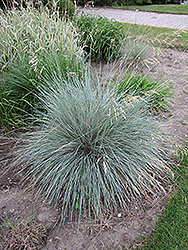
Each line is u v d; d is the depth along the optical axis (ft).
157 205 8.30
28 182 8.93
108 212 8.05
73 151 9.09
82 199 8.21
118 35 17.97
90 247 7.04
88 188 8.32
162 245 6.93
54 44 13.07
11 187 8.75
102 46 16.49
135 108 9.77
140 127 9.55
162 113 13.12
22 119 11.24
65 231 7.48
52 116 9.72
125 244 7.12
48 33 13.05
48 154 8.72
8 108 11.44
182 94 14.84
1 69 11.66
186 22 29.12
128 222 7.77
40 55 11.99
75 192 8.00
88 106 9.65
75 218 7.87
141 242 7.15
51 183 8.32
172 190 8.78
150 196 8.64
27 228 7.41
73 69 12.57
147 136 9.51
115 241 7.22
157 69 17.35
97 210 7.66
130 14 33.58
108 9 36.06
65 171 8.42
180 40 22.18
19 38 13.04
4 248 6.95
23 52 11.46
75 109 9.68
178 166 9.71
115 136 9.12
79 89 10.37
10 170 9.39
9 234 7.25
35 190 8.67
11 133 11.08
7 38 12.84
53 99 9.89
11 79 11.10
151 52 18.13
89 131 8.96
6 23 13.39
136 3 40.32
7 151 10.21
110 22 18.71
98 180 8.06
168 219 7.73
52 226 7.59
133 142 8.89
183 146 10.63
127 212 8.09
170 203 8.18
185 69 17.43
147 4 41.24
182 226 7.47
